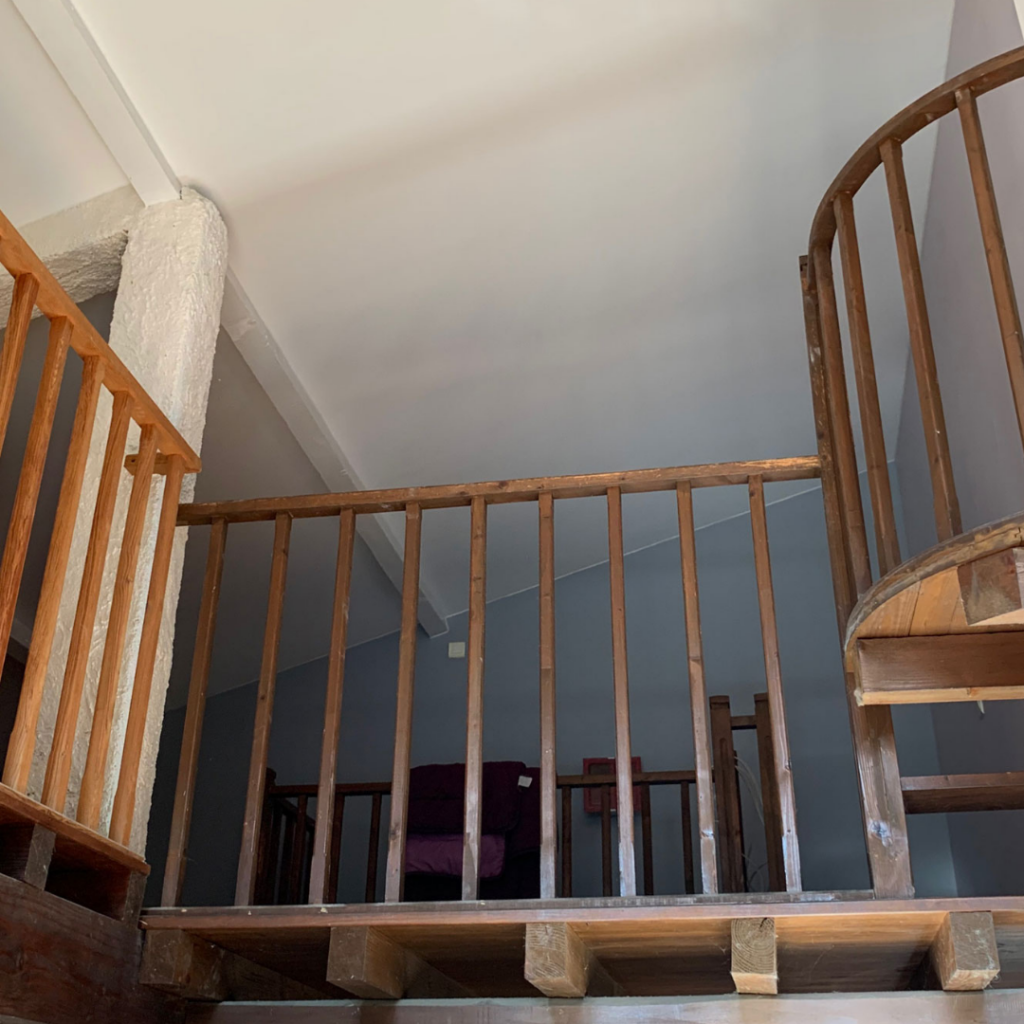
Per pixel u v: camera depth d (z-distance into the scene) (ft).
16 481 13.43
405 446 14.98
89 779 6.78
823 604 18.67
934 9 10.94
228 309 11.85
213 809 18.12
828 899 6.54
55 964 6.03
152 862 17.78
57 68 9.51
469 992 9.51
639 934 6.95
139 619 8.36
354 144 10.64
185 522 8.82
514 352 13.80
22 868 5.83
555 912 6.68
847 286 7.16
